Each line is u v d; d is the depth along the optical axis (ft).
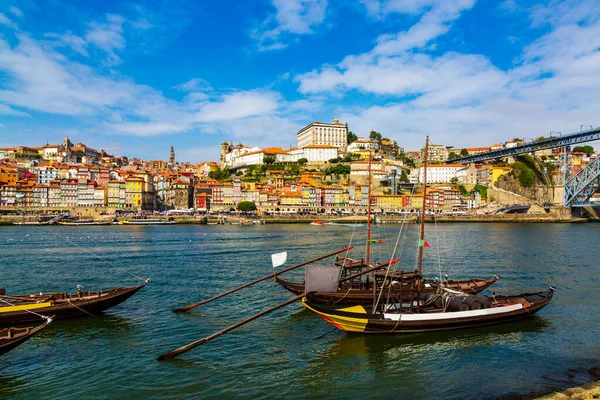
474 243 321.11
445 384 78.23
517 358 89.51
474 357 89.86
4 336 79.71
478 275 182.91
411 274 121.90
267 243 315.99
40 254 242.37
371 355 90.58
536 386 76.89
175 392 74.49
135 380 78.74
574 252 263.08
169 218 586.04
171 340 99.09
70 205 631.97
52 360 87.40
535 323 111.65
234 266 204.95
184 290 150.10
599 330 106.83
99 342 97.19
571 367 85.30
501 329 106.42
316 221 595.47
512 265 210.18
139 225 542.16
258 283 163.02
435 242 330.34
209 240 337.31
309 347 95.04
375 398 73.10
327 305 122.31
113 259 225.15
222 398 72.54
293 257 239.71
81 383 77.66
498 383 78.33
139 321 112.88
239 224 565.94
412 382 78.89
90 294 118.32
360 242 328.08
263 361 87.61
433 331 102.42
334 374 82.02
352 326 98.07
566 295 143.23
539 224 625.00
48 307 107.65
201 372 82.23
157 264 209.46
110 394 73.72
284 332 104.94
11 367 84.23
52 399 72.13
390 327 98.78
